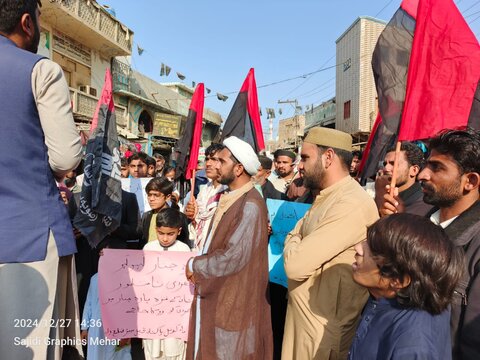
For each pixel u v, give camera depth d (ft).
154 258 8.68
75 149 4.87
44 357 4.56
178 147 13.98
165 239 9.18
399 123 6.53
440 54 6.10
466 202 5.01
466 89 5.91
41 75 4.57
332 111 62.69
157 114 60.85
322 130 6.55
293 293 6.17
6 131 4.35
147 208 14.16
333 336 5.63
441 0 6.17
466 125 5.84
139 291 8.59
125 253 8.61
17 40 4.83
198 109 13.58
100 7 44.45
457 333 4.43
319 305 5.81
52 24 40.14
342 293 5.72
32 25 4.98
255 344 6.64
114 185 8.17
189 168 13.46
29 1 4.85
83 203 7.85
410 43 6.72
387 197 5.99
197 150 13.35
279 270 9.00
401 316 3.64
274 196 13.16
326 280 5.82
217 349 6.62
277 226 9.37
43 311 4.57
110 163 8.13
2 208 4.34
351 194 5.95
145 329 8.55
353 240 5.68
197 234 12.89
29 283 4.49
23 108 4.44
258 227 6.81
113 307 8.44
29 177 4.55
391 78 6.70
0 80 4.34
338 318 5.71
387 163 8.02
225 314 6.63
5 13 4.62
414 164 7.84
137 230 10.50
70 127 4.81
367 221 5.79
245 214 6.79
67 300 5.44
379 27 48.96
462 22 6.09
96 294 8.95
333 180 6.43
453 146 4.92
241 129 13.65
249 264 6.68
